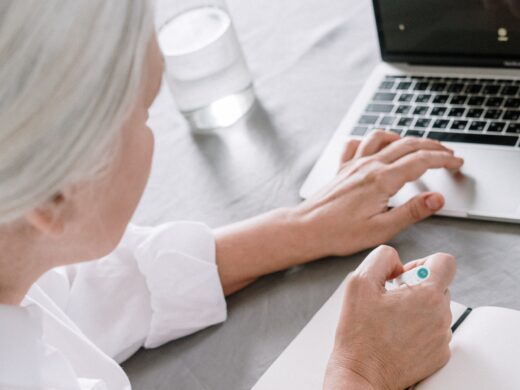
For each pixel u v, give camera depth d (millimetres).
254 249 870
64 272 905
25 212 518
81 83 478
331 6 1288
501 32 967
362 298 728
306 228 863
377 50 1143
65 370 637
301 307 821
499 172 855
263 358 786
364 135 983
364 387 687
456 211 838
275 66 1197
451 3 983
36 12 461
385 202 864
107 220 583
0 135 479
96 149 503
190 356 819
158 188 1047
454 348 704
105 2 478
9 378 606
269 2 1361
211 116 1094
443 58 1028
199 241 878
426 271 734
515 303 744
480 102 954
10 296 627
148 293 867
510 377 659
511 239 804
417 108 987
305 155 1007
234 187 1001
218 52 1056
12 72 465
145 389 801
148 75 543
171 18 1085
